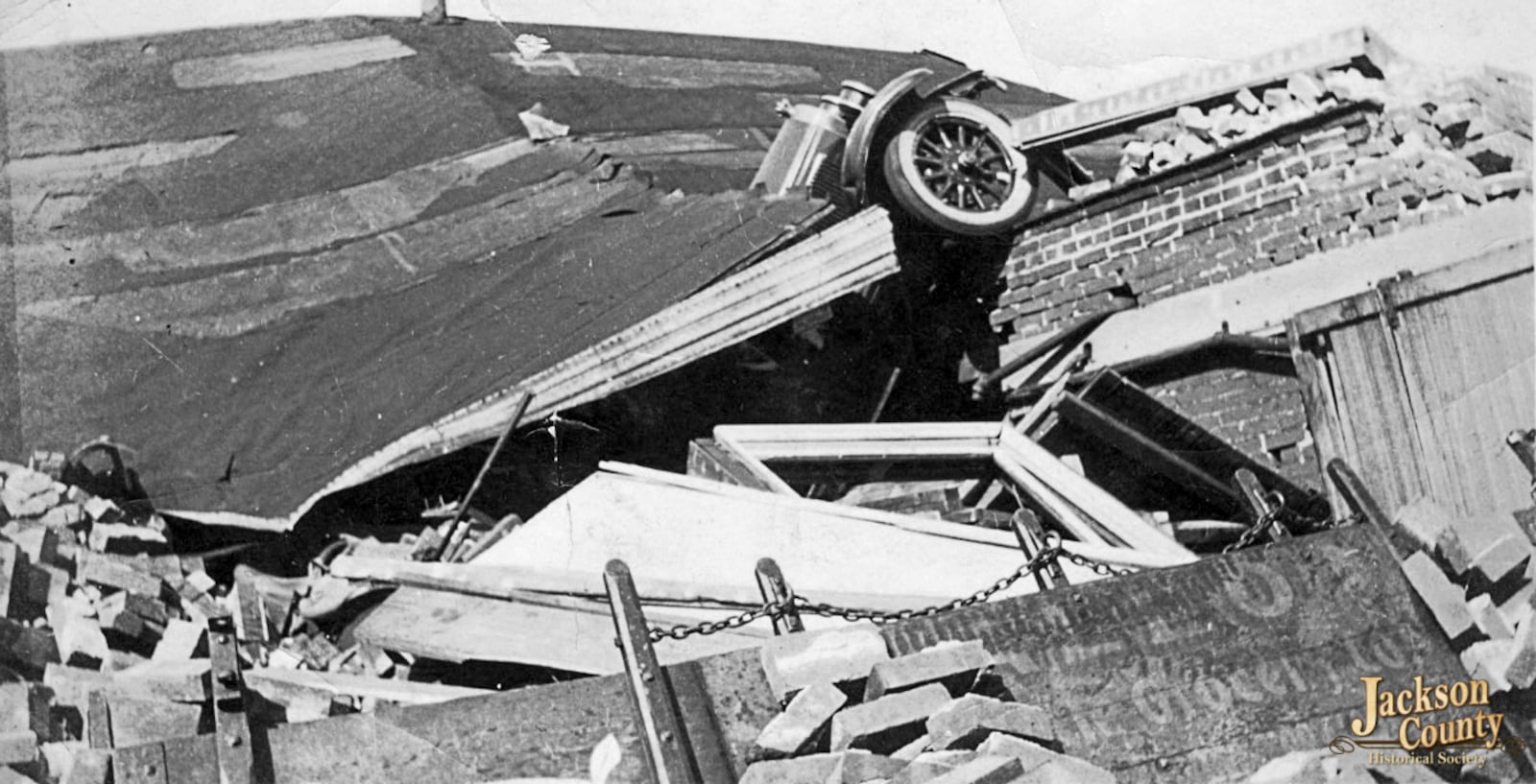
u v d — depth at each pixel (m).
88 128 7.57
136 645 6.65
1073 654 6.29
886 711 5.78
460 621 6.91
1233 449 8.25
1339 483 7.08
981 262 8.16
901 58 8.24
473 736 5.67
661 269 7.75
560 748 5.69
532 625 6.93
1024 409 8.11
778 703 5.84
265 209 7.62
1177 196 8.41
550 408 7.53
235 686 5.57
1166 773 6.18
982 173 8.21
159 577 7.09
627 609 5.91
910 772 5.61
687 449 7.63
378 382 7.50
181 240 7.54
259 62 7.71
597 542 7.23
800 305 7.85
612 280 7.70
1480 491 8.45
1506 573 6.70
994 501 7.94
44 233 7.46
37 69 7.57
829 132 8.04
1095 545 7.39
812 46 8.16
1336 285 8.44
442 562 7.12
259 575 7.23
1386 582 6.76
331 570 7.05
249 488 7.32
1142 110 8.47
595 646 6.90
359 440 7.43
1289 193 8.52
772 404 7.77
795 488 7.75
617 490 7.35
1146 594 6.49
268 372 7.47
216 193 7.61
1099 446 8.16
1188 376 8.34
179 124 7.62
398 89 7.76
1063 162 8.38
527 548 7.23
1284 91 8.60
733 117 8.00
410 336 7.56
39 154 7.50
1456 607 6.63
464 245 7.68
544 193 7.77
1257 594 6.60
